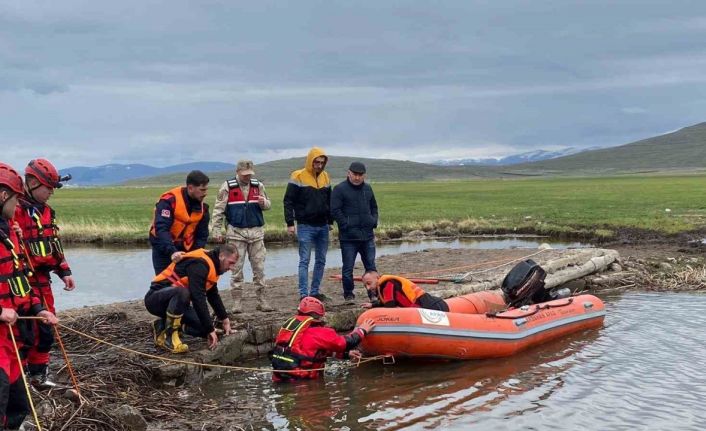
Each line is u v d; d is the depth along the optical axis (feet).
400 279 32.35
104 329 30.66
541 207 135.54
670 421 22.44
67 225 96.78
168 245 27.43
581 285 49.78
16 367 17.48
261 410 23.76
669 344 32.30
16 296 17.48
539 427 22.12
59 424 19.99
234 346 29.48
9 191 17.03
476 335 30.32
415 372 28.86
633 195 175.11
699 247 68.59
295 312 34.17
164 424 21.94
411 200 180.45
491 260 54.90
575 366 29.17
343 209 36.63
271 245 85.30
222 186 33.55
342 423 22.54
